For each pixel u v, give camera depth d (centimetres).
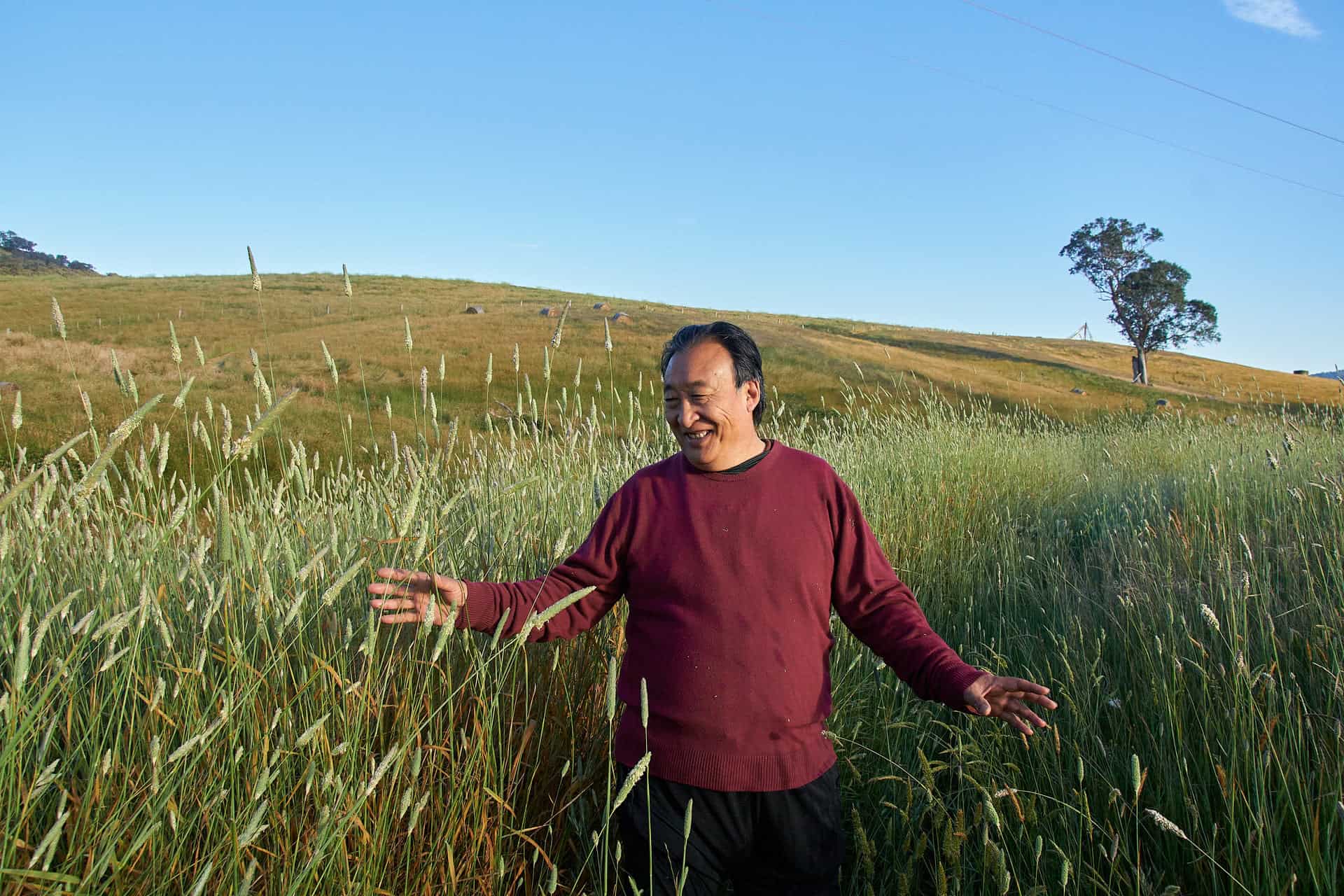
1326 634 262
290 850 171
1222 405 1989
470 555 270
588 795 228
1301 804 203
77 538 254
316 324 4191
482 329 3981
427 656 210
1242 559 333
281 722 183
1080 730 254
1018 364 4712
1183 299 6400
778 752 182
